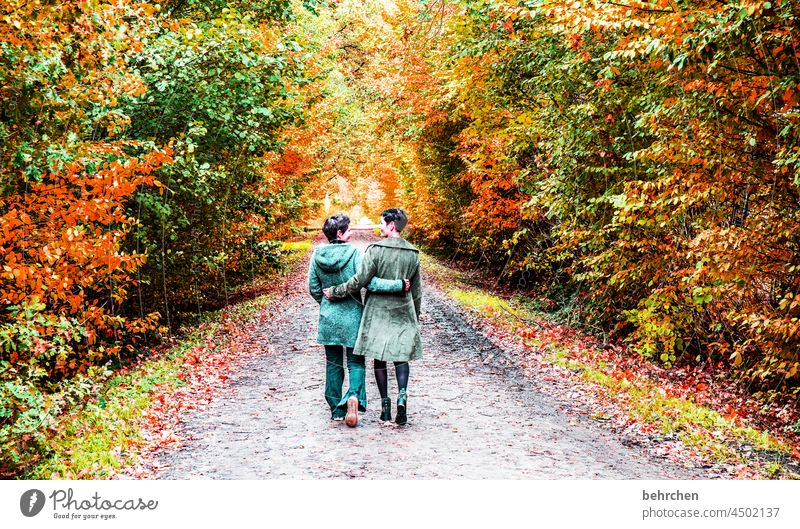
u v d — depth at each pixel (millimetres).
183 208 12195
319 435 5746
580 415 6793
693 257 8281
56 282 5219
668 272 9172
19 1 4621
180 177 10125
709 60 5867
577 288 13555
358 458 5105
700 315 9445
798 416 7633
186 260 13516
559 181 10922
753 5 4910
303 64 10180
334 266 5914
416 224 33312
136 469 4934
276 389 7777
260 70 9734
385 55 18516
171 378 8039
